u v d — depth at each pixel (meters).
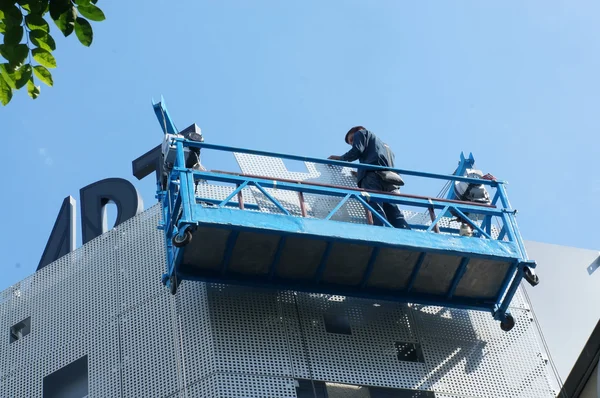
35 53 8.60
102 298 18.11
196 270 16.17
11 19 8.45
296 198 18.31
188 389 15.91
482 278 17.09
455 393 17.14
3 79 8.57
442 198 18.17
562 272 21.77
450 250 16.31
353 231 15.95
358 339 17.09
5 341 18.78
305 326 16.88
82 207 20.55
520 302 19.17
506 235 18.08
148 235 18.48
